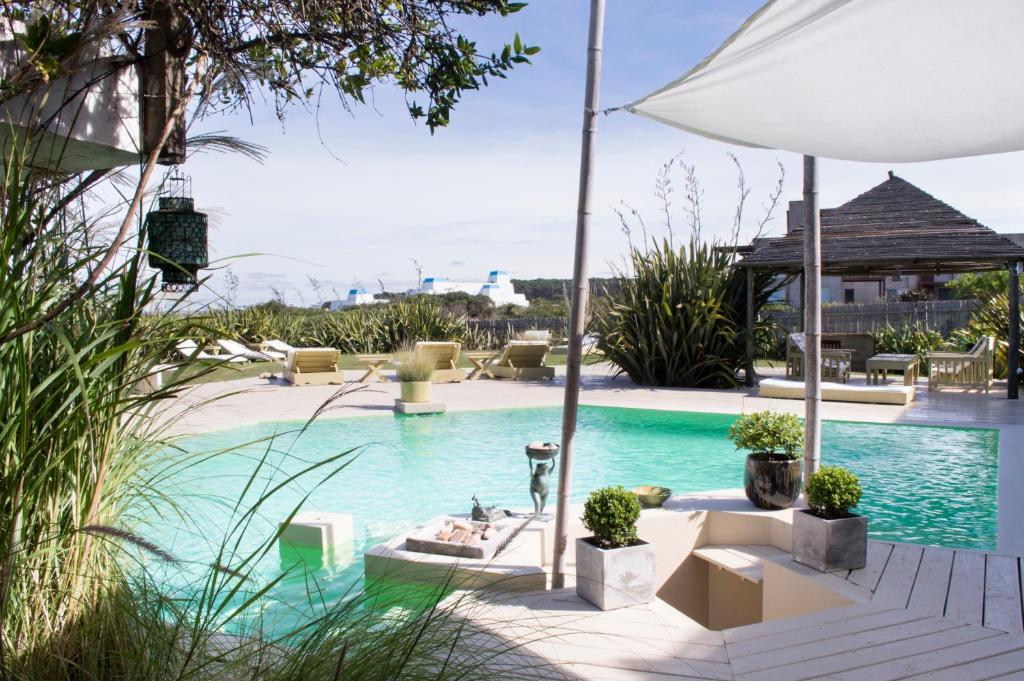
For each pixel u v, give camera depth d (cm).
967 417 1077
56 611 175
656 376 1548
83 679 171
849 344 1748
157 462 210
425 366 1249
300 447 958
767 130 530
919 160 556
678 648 354
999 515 593
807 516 471
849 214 1506
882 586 432
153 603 187
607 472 844
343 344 2241
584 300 428
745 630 377
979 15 379
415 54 326
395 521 645
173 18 276
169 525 232
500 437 1038
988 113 469
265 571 493
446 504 702
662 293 1499
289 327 2192
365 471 836
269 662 172
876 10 383
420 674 171
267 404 1261
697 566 576
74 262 194
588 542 428
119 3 216
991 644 354
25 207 177
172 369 193
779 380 1381
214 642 188
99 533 163
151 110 293
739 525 573
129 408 179
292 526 554
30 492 161
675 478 815
